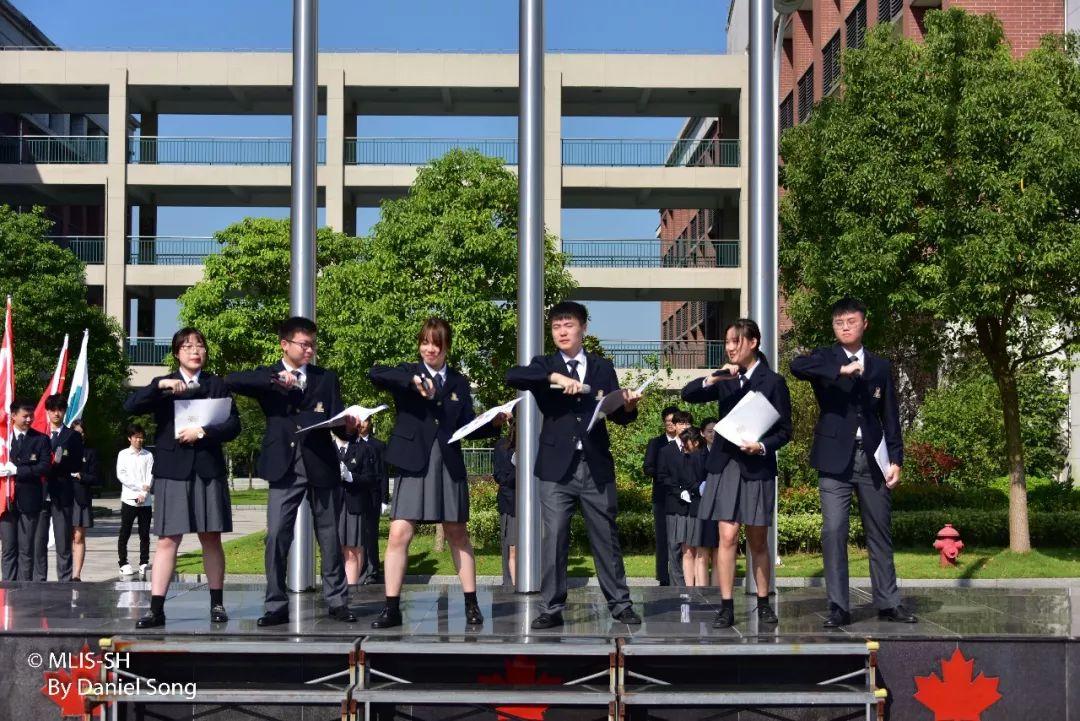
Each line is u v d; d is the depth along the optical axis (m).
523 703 5.65
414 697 5.57
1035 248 12.86
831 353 6.46
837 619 6.20
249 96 32.56
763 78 8.35
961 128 13.26
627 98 31.83
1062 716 5.83
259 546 15.93
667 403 18.77
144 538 13.29
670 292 31.95
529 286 8.42
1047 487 18.31
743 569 12.95
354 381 16.25
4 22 34.00
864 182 13.65
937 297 13.24
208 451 6.30
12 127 34.59
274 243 26.58
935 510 16.11
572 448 6.26
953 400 19.95
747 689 5.70
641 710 5.77
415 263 15.93
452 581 12.88
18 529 10.66
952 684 5.84
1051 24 20.08
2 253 25.78
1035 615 6.64
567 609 6.98
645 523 15.02
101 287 32.56
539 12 8.49
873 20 24.58
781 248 15.61
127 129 31.30
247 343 26.47
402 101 32.28
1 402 12.60
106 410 28.33
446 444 6.30
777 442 6.30
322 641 5.82
